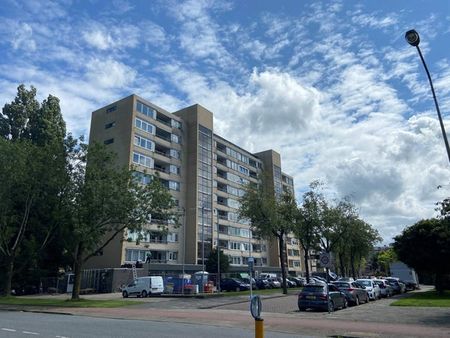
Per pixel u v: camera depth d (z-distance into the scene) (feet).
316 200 160.15
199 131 238.68
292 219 147.95
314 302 74.43
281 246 142.72
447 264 117.50
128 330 46.37
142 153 200.85
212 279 164.55
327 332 46.78
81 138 115.14
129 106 201.57
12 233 121.80
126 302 95.91
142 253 189.78
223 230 252.42
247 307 84.64
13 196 117.60
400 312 69.67
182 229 217.97
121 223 109.81
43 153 113.91
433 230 117.29
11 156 109.91
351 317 63.26
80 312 75.15
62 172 112.27
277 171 329.93
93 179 108.78
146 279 126.52
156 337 40.09
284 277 136.46
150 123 209.77
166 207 112.88
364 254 223.10
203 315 67.26
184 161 230.89
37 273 157.69
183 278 139.13
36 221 130.00
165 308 82.89
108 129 205.67
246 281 162.30
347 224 170.50
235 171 279.08
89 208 103.30
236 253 258.98
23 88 163.22
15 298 112.57
